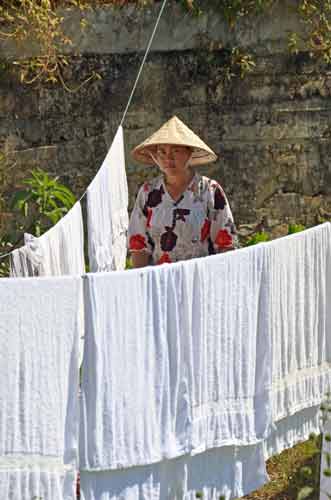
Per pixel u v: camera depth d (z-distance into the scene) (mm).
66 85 15375
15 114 15391
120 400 6754
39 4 15305
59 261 9117
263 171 15430
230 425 7492
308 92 15234
